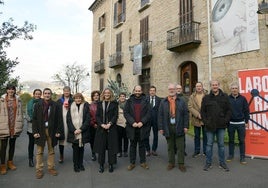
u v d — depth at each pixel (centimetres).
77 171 686
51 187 575
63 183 600
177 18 1670
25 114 793
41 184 593
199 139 840
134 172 681
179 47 1589
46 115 661
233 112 754
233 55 1302
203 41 1473
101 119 696
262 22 1184
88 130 705
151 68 1941
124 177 641
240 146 749
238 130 754
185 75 1655
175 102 701
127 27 2286
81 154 702
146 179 624
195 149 838
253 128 801
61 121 686
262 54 1182
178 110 693
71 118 688
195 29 1502
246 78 813
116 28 2488
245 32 1245
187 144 1037
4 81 1262
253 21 1212
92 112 812
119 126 845
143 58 1973
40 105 659
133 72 1958
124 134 862
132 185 584
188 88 1622
